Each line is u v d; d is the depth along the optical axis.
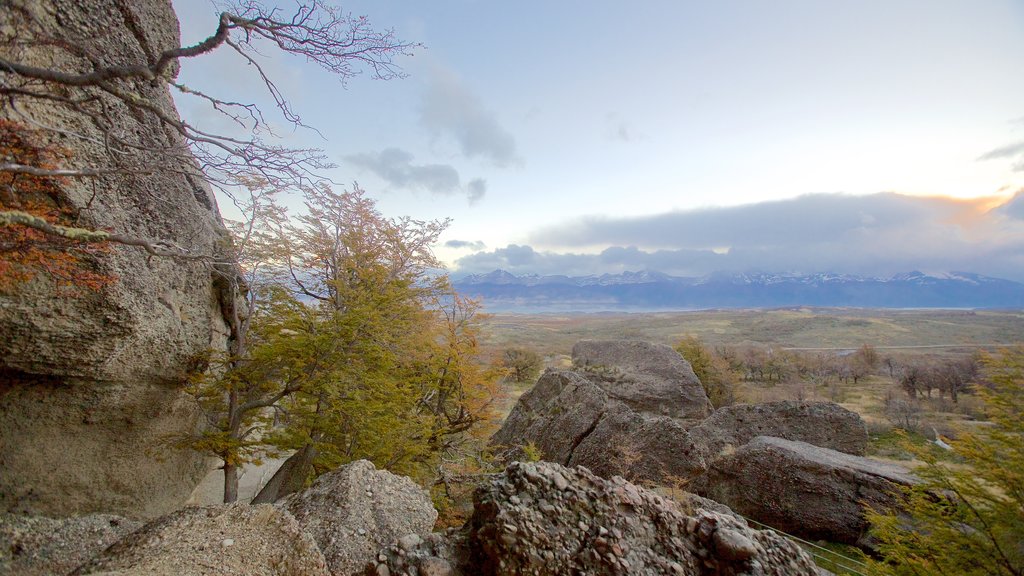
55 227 6.73
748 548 6.53
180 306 13.80
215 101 8.56
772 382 56.31
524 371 55.00
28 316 9.73
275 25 7.98
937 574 9.02
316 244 17.91
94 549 11.73
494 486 7.41
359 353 15.45
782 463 16.00
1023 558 8.42
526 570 6.31
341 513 8.87
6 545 10.80
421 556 6.74
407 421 17.11
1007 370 9.38
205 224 15.09
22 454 11.46
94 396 12.02
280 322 16.06
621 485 7.62
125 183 11.17
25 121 7.66
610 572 6.28
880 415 36.03
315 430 15.77
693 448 16.59
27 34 8.56
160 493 15.24
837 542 14.71
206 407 15.24
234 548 7.17
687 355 38.19
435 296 21.34
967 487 9.35
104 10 10.47
